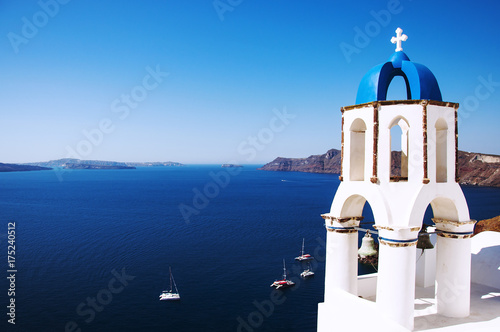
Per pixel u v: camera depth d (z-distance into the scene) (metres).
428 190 11.76
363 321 11.41
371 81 12.55
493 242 15.98
